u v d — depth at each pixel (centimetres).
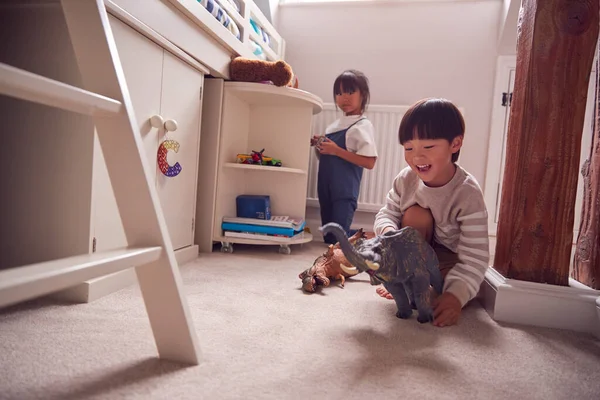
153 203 60
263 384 56
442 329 84
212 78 149
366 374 61
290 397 53
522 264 97
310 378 59
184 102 127
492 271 104
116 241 95
